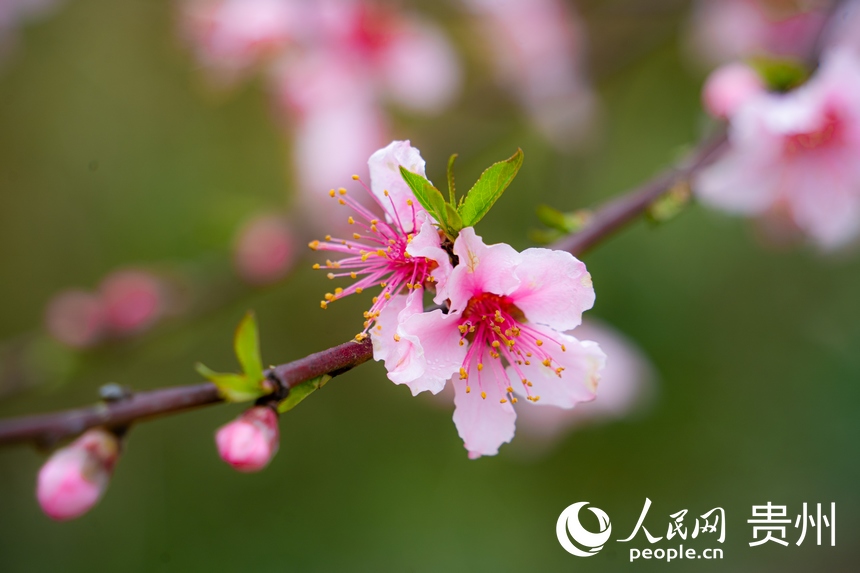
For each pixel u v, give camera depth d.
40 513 0.79
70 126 0.86
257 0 0.63
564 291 0.42
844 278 0.79
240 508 0.80
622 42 0.70
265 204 0.76
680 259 0.77
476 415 0.43
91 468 0.41
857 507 0.75
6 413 0.83
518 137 0.76
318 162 0.62
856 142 0.50
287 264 0.64
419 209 0.43
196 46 0.67
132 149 0.86
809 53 0.51
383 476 0.80
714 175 0.51
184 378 0.83
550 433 0.61
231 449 0.41
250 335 0.41
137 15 0.84
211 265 0.71
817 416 0.78
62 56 0.85
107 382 0.84
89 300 0.66
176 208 0.83
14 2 0.74
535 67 0.69
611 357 0.59
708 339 0.78
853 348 0.78
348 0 0.64
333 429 0.82
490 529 0.77
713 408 0.78
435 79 0.66
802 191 0.51
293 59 0.64
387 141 0.64
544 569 0.75
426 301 0.44
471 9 0.71
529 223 0.66
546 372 0.43
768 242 0.61
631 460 0.77
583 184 0.67
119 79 0.86
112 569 0.78
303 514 0.80
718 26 0.67
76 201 0.85
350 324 0.79
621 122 0.81
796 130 0.49
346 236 0.62
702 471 0.77
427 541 0.77
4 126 0.85
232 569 0.78
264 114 0.83
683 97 0.79
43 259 0.85
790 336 0.79
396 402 0.81
